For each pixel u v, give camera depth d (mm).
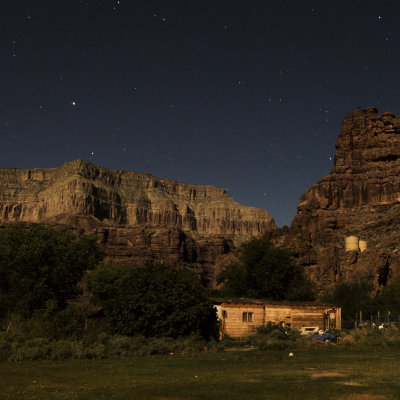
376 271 96625
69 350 25812
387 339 34344
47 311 34562
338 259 104000
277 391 15180
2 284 45312
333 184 151125
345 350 30578
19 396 14297
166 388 15789
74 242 55406
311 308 42062
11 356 24250
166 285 34688
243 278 55281
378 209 141625
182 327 33406
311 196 154250
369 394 14562
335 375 18625
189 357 26344
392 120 162000
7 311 41938
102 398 14055
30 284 44375
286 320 40844
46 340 27844
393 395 14375
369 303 62375
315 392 14945
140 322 32625
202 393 14859
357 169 156000
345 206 147875
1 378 17938
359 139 164375
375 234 125188
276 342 31578
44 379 17812
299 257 104625
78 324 33438
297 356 26766
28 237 49062
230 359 25250
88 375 18984
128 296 33938
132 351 27906
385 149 157000
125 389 15602
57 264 48656
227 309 38812
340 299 62719
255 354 27922
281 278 53156
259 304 40344
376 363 22922
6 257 45906
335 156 166000
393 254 102688
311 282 57438
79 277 53156
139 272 35938
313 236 130500
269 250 55938
